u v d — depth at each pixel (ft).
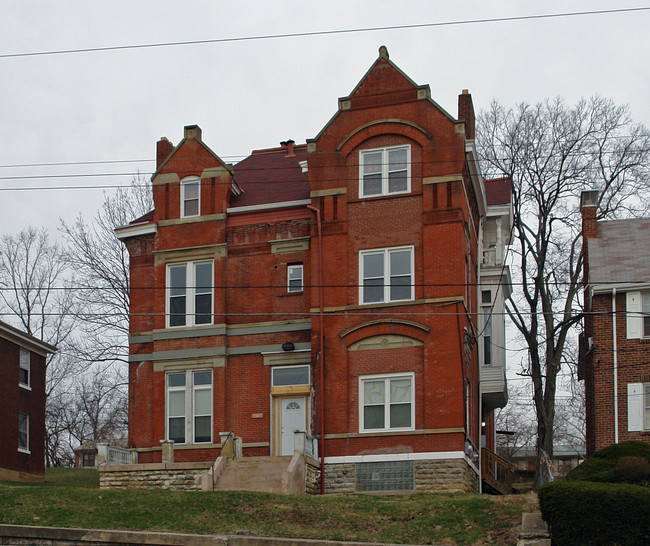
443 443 109.50
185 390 123.85
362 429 112.68
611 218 146.72
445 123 116.98
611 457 84.48
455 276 112.88
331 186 119.75
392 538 80.23
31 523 84.12
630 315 119.44
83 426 214.07
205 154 129.49
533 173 143.33
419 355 112.57
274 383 121.39
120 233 131.13
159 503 89.61
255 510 88.07
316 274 118.01
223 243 126.11
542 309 146.82
